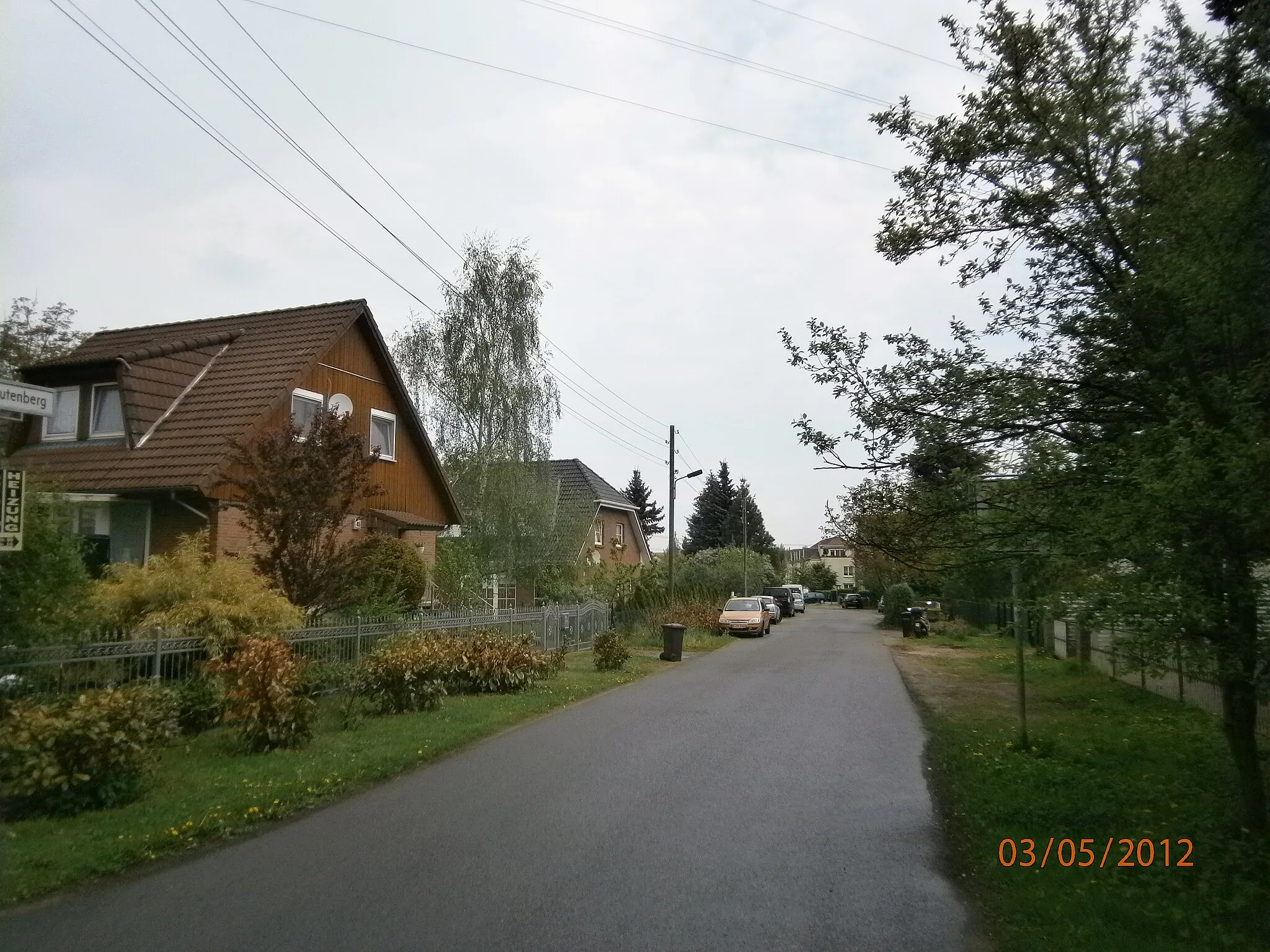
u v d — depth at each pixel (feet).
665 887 20.54
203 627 37.63
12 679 29.17
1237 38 23.98
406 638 49.55
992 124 28.53
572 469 174.70
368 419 74.54
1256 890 19.22
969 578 30.78
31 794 24.97
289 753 33.37
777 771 33.14
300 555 45.85
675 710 49.11
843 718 46.21
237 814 25.67
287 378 63.41
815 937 17.79
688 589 134.92
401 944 17.21
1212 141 24.00
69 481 56.49
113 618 37.68
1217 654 20.61
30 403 24.84
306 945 17.20
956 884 20.99
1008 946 17.30
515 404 99.04
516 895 19.93
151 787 27.78
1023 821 25.53
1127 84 26.91
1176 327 23.35
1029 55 27.58
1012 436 27.99
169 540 57.77
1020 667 36.52
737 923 18.44
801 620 175.73
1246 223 20.89
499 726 42.39
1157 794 28.09
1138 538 20.62
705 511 282.77
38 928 18.06
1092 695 51.72
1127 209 26.45
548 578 100.99
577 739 39.73
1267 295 21.24
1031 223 28.55
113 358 60.18
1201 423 20.25
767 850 23.40
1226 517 19.63
